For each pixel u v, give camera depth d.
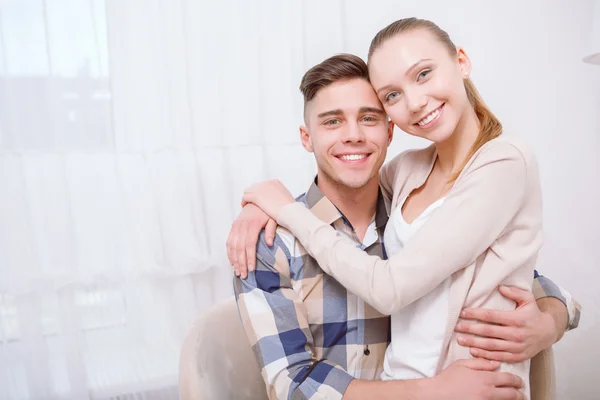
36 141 1.70
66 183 1.74
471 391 0.79
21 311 1.72
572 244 2.30
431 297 0.89
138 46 1.77
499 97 2.25
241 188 1.94
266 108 1.95
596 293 2.22
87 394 1.79
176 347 1.89
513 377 0.83
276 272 0.99
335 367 0.89
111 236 1.80
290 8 1.93
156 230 1.85
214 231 1.91
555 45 2.28
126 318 1.85
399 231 0.97
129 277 1.84
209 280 1.95
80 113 1.74
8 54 1.65
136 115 1.80
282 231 1.01
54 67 1.70
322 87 1.00
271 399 0.93
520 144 0.87
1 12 1.64
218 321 1.04
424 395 0.81
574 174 2.32
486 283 0.85
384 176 1.17
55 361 1.78
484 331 0.84
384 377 0.97
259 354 0.93
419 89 0.90
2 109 1.66
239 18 1.87
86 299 1.81
